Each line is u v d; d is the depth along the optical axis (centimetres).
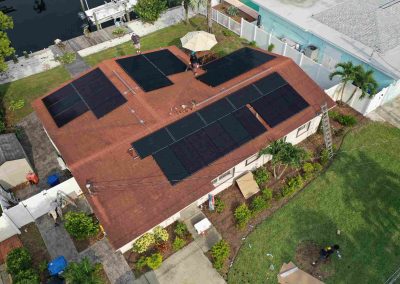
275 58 3488
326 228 2811
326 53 4094
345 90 3647
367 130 3494
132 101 3047
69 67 4441
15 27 5456
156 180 2636
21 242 2814
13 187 3173
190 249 2709
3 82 4262
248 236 2769
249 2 4875
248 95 3111
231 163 2773
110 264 2647
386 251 2683
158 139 2788
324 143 3381
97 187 2606
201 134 2841
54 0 6084
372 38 3903
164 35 4894
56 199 2894
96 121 2994
